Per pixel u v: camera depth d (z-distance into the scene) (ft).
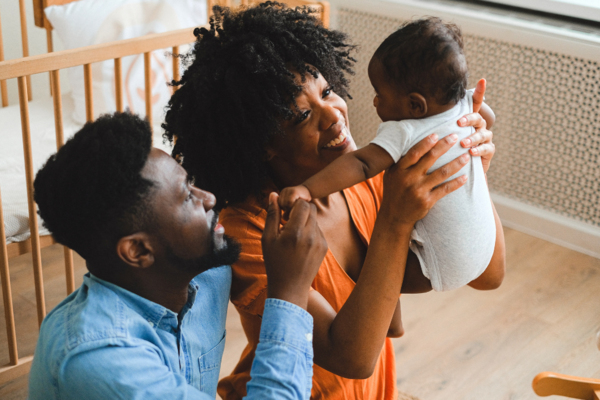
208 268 2.85
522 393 6.53
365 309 2.91
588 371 6.82
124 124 2.54
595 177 8.48
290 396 2.54
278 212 2.91
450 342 7.25
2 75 5.28
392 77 3.18
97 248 2.64
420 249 3.36
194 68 3.30
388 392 3.93
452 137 2.95
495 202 9.54
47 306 7.61
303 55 3.16
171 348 2.85
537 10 8.71
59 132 5.98
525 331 7.43
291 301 2.71
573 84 8.23
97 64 7.93
